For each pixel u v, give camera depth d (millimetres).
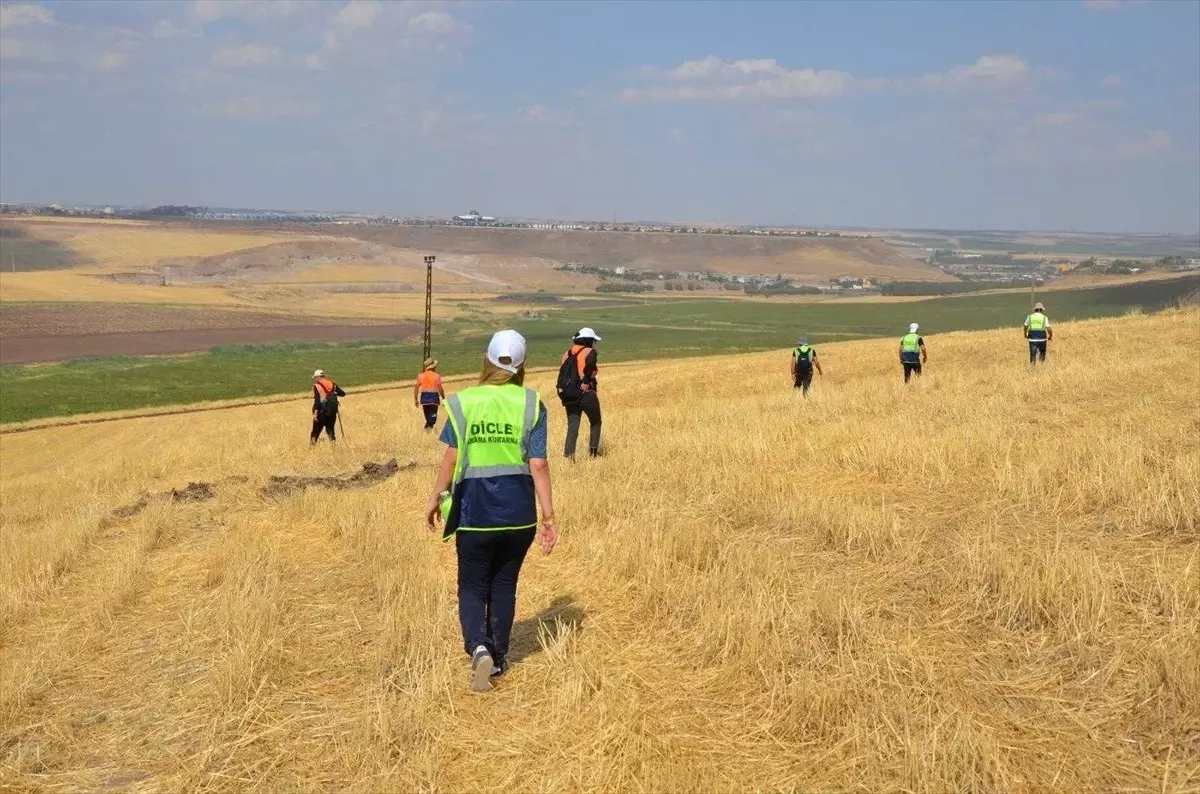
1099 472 8062
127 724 5070
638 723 4512
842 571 6504
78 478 20172
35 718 5242
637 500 8820
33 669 5816
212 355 91250
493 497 5020
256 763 4469
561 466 11602
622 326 135500
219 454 20266
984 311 144125
